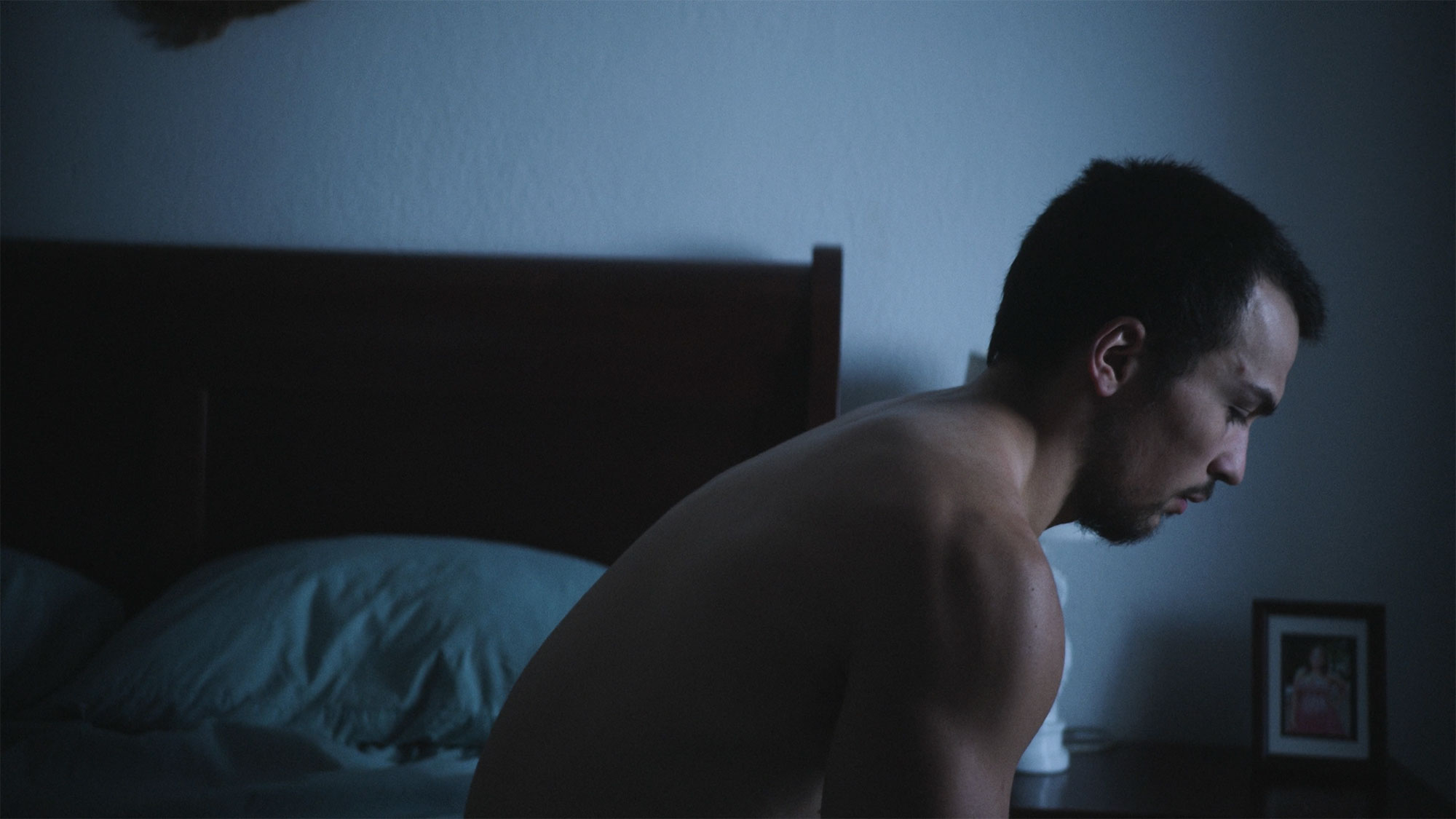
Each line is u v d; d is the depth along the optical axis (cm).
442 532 200
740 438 198
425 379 200
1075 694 201
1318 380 195
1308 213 194
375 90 212
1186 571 198
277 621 160
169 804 123
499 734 75
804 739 61
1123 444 73
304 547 177
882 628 57
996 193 203
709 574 66
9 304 202
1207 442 73
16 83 214
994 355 79
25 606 174
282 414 202
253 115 213
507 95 211
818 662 60
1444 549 191
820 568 61
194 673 153
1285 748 176
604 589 76
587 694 69
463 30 211
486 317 200
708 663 63
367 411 201
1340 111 194
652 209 209
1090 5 201
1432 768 190
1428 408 192
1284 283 74
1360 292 193
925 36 204
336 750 141
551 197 210
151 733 144
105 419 202
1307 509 195
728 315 197
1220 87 197
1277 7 195
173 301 202
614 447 199
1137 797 164
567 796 66
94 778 133
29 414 203
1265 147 196
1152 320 71
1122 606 200
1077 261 74
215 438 202
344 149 212
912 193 204
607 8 209
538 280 199
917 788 53
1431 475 191
